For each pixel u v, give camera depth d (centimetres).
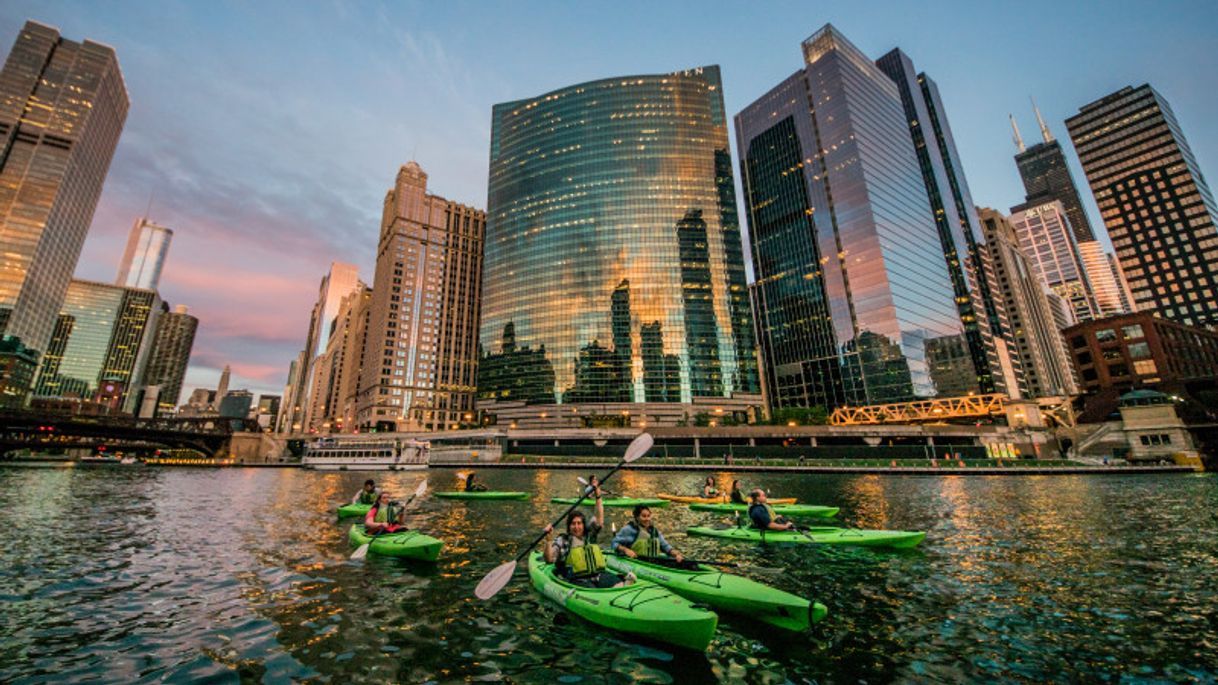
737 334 13500
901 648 846
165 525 2203
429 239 18775
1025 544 1683
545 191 14938
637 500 3094
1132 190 16950
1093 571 1332
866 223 12688
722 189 14650
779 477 5300
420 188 19050
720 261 13950
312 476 6456
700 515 2538
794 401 13975
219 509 2827
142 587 1218
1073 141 18462
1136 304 16538
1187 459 5259
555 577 1103
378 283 19325
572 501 3069
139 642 877
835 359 13075
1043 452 6806
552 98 15850
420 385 17262
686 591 1047
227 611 1042
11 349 13512
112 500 3275
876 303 12206
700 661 798
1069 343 9894
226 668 775
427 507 2839
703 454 7994
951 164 18325
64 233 15650
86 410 19638
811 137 14650
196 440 10850
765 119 16488
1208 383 7944
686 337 13150
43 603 1093
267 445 11412
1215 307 15150
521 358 13775
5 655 820
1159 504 2691
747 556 1527
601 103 15262
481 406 14200
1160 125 16750
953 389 12250
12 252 13962
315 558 1524
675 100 15175
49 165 15162
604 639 881
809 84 14938
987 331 15012
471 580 1273
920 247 13700
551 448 9131
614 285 13538
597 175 14525
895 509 2670
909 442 7875
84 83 16675
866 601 1098
